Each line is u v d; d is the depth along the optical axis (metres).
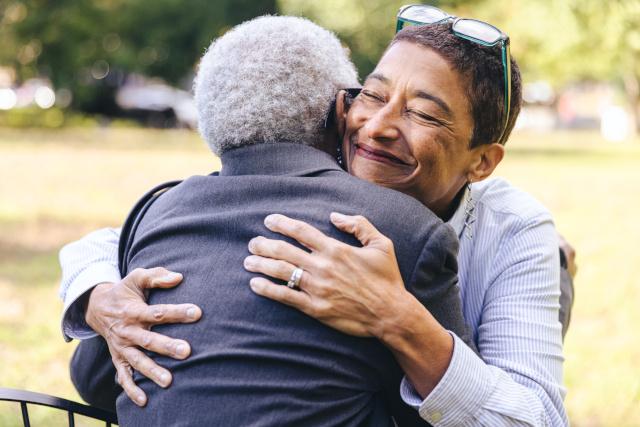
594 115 50.12
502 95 1.91
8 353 5.27
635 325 6.59
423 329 1.62
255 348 1.60
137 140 24.09
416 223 1.68
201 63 1.86
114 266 2.03
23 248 8.61
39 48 25.58
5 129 25.36
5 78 34.41
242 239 1.68
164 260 1.72
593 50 24.42
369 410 1.68
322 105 1.82
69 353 5.34
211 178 1.77
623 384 5.11
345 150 1.95
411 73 1.86
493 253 2.13
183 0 27.48
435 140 1.86
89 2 25.62
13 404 4.37
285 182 1.71
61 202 11.83
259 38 1.79
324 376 1.61
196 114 1.86
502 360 1.93
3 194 12.39
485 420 1.67
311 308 1.60
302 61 1.79
